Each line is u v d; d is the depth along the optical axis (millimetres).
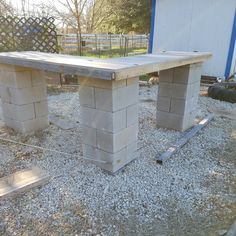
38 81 3014
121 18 15141
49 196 1965
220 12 5793
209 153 2732
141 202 1925
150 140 2982
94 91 2082
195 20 6180
